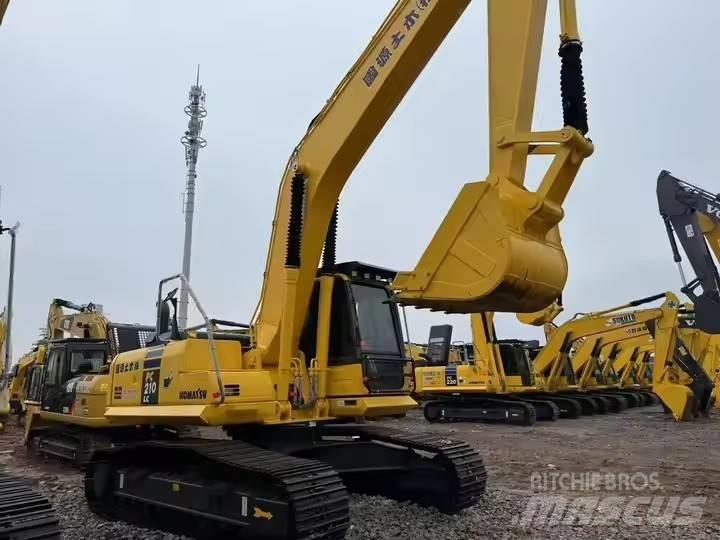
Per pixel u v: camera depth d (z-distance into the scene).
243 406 6.39
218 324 8.15
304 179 6.99
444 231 5.52
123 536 6.86
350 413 6.85
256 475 5.87
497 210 5.30
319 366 6.98
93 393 11.08
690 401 19.16
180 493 6.65
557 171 5.27
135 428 9.33
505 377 20.08
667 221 17.11
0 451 14.31
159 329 7.56
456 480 7.06
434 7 6.04
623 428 17.61
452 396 21.33
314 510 5.46
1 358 16.00
